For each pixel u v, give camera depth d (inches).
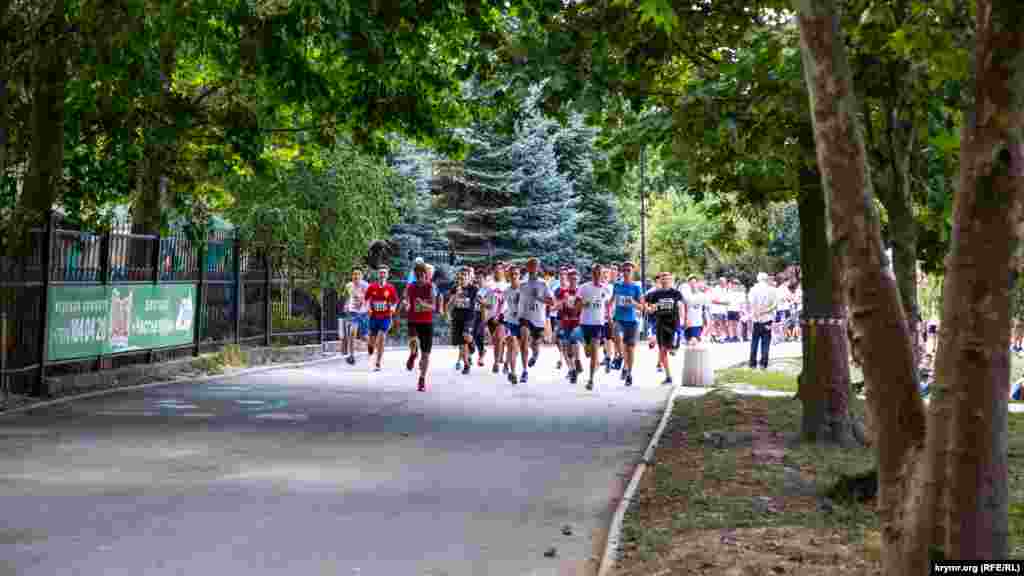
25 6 618.8
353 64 625.6
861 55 398.6
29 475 390.0
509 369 930.7
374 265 1519.4
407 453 458.3
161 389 719.7
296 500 353.4
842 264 194.9
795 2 195.9
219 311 930.1
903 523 180.5
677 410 635.5
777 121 433.4
